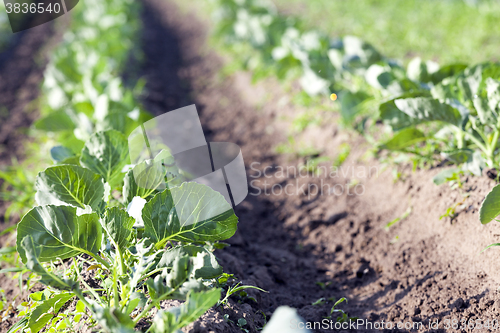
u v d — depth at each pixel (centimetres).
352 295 172
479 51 294
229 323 155
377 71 199
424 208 180
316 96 269
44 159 214
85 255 166
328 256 184
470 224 170
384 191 192
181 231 156
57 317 154
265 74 304
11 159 260
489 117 171
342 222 191
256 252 186
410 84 188
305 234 193
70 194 157
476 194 173
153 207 154
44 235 150
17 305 168
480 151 179
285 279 178
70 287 147
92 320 152
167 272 153
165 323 143
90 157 168
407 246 176
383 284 171
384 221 185
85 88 267
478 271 163
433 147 189
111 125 190
